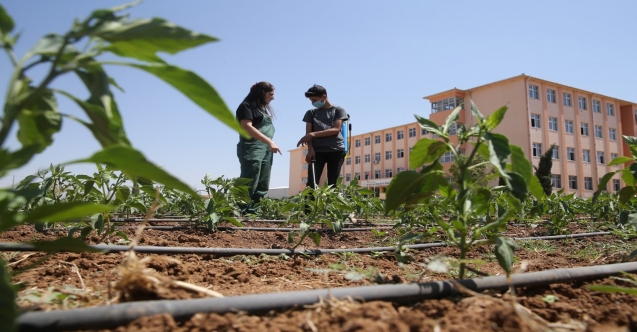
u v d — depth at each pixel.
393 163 52.72
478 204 2.24
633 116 45.88
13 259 2.94
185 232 5.46
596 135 42.91
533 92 38.59
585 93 42.22
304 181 69.69
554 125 39.56
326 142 7.82
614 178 43.62
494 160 1.87
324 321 1.54
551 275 2.26
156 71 1.35
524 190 1.88
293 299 1.74
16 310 1.10
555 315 1.78
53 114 1.43
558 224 6.46
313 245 4.93
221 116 1.43
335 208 4.73
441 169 2.25
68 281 2.37
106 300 1.88
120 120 1.54
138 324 1.45
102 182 4.05
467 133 2.12
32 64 1.31
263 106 7.50
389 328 1.39
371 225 8.07
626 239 5.67
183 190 1.27
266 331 1.47
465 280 2.04
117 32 1.31
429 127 2.18
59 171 4.67
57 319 1.40
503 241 2.03
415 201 2.25
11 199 1.29
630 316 1.72
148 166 1.19
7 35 1.25
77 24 1.31
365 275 2.22
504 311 1.57
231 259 3.51
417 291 1.92
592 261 3.83
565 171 39.44
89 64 1.33
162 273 2.59
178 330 1.45
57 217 1.35
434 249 4.57
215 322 1.52
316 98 7.89
